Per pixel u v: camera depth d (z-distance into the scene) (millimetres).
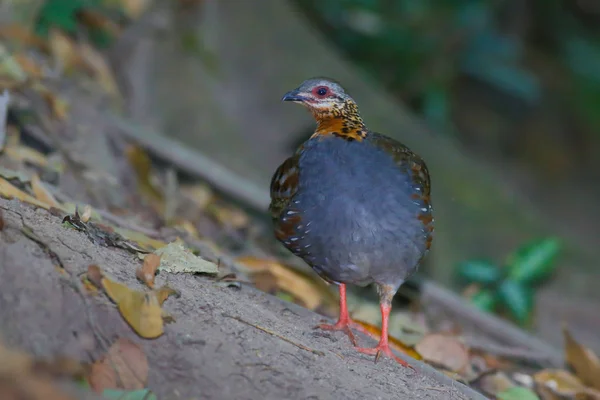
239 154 13531
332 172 7336
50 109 10688
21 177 8094
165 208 11016
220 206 12336
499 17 21594
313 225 7398
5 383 5090
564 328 9469
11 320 5637
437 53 19219
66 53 12141
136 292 6012
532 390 9250
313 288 9461
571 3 23250
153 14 13359
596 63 22031
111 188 10133
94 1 13227
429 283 11547
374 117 14852
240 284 8109
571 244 14602
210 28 13867
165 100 13141
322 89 8266
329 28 19172
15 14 11711
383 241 7309
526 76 20000
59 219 7254
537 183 20031
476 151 20266
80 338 5781
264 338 6488
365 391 6395
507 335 11273
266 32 14469
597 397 9062
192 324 6238
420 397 6770
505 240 14273
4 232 6164
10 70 10359
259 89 14102
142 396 5625
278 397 5945
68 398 5285
